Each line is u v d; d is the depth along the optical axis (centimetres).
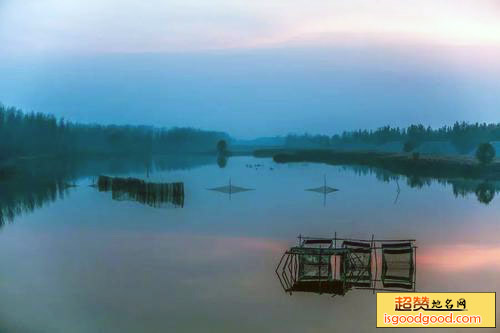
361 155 11362
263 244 2769
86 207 4297
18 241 2912
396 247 2123
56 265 2372
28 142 12444
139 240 2903
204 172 8494
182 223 3444
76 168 9512
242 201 4575
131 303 1856
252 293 1953
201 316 1723
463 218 3566
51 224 3456
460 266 2306
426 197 4803
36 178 7231
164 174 7994
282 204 4362
